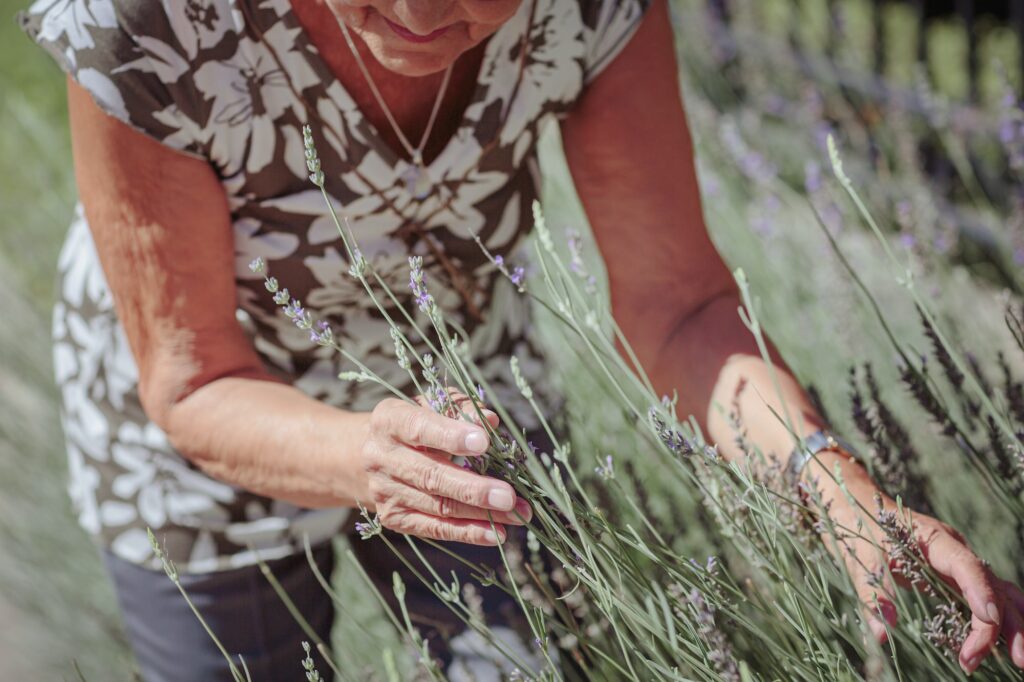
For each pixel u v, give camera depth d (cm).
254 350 169
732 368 162
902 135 355
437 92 154
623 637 130
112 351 180
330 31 146
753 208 308
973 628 126
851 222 297
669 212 168
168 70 145
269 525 179
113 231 152
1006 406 162
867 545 138
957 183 392
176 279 153
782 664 141
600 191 171
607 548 132
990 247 354
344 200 157
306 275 163
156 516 181
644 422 133
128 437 181
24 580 281
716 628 140
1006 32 508
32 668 266
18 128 450
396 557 182
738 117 477
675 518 183
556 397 196
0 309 334
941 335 138
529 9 153
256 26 145
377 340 173
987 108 440
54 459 301
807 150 423
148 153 148
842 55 493
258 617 183
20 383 318
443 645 178
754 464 144
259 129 151
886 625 125
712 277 171
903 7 534
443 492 125
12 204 407
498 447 128
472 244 169
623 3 160
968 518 181
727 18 520
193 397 154
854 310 232
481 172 161
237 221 160
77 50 145
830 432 153
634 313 172
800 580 146
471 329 180
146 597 184
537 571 160
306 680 191
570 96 162
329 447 141
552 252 134
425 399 132
